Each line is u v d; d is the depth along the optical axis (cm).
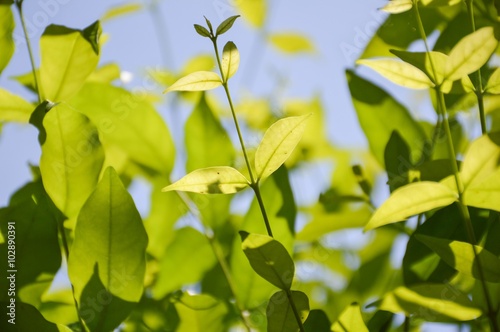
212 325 84
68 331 80
